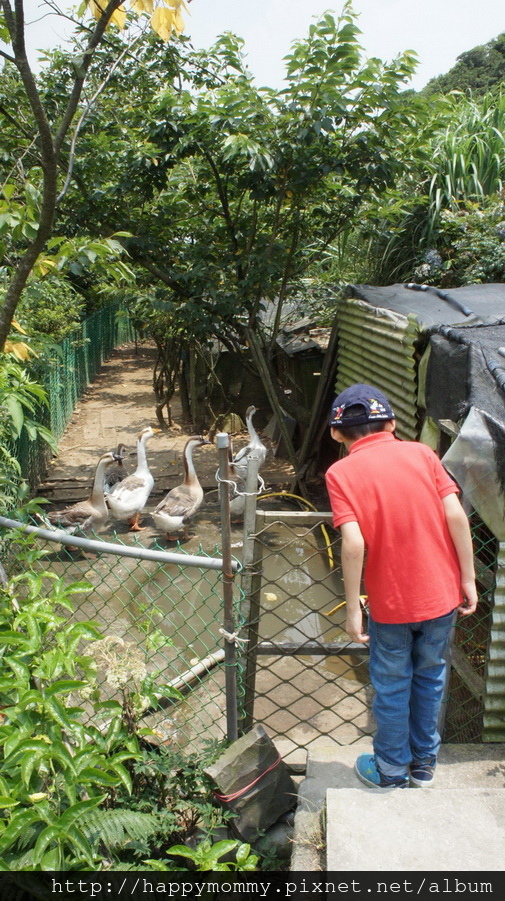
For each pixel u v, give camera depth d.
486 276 8.50
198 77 8.02
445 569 2.44
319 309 10.13
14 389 2.99
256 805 2.77
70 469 9.70
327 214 8.13
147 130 7.38
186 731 3.93
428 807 2.36
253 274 7.70
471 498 3.03
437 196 9.18
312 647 3.04
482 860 2.13
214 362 10.89
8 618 2.73
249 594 2.96
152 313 10.21
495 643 2.97
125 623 5.49
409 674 2.52
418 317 5.01
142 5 2.40
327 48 6.61
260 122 6.97
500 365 3.63
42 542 7.19
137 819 2.44
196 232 8.66
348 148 7.31
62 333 10.87
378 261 9.96
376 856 2.15
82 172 7.50
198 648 5.09
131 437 11.43
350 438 2.58
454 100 10.83
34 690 2.31
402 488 2.40
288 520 3.00
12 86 5.93
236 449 10.61
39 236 2.40
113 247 2.63
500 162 10.01
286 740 3.49
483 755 2.95
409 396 5.27
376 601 2.45
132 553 2.82
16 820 2.11
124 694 2.73
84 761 2.36
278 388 8.88
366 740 3.74
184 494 7.44
